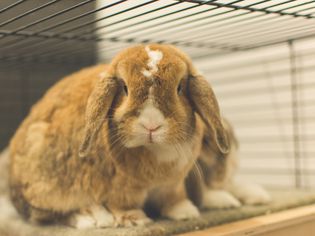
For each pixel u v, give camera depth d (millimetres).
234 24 634
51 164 503
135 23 562
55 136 507
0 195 657
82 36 638
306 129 843
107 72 448
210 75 987
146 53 436
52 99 554
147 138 407
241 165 955
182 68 434
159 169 461
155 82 414
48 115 537
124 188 474
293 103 823
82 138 455
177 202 517
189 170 501
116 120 430
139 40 691
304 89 839
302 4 481
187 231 469
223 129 443
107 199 489
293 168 864
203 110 443
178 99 432
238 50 768
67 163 493
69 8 470
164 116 409
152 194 514
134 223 472
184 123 431
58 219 522
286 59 837
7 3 508
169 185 493
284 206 562
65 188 498
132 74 420
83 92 512
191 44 707
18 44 687
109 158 463
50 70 904
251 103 931
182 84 443
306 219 536
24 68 884
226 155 566
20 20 547
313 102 829
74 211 510
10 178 575
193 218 499
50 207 513
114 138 445
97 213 488
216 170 572
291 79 830
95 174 478
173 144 429
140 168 458
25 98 919
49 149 507
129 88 418
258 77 911
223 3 481
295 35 663
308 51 816
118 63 438
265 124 912
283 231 515
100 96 433
